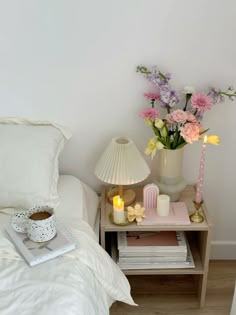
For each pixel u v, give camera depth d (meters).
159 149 1.75
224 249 2.21
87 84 1.81
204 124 1.91
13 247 1.38
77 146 1.95
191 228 1.71
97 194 2.07
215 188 2.07
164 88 1.69
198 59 1.76
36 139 1.72
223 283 2.06
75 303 1.18
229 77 1.80
